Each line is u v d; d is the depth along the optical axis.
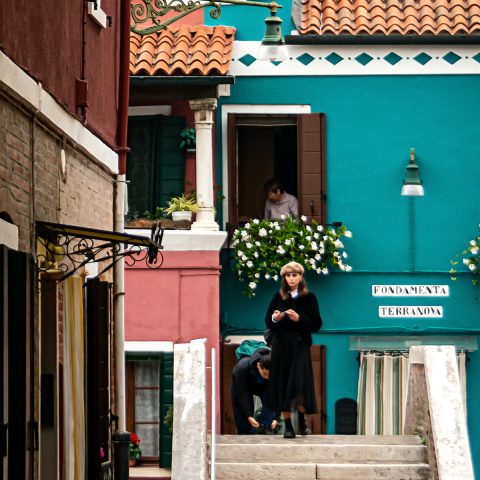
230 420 56.22
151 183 56.28
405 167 57.38
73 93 32.16
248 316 56.91
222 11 57.66
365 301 57.03
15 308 24.66
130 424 54.38
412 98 57.53
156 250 29.64
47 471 28.73
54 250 28.55
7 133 25.31
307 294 39.69
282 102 57.41
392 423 56.34
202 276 54.19
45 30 28.91
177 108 56.53
